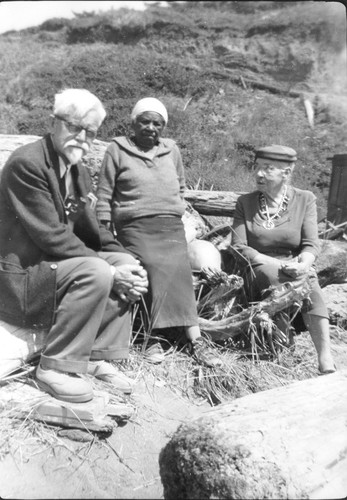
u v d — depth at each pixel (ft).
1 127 22.13
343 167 17.52
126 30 29.22
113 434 9.85
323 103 25.50
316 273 13.96
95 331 9.87
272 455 8.15
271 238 13.10
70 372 9.84
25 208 9.80
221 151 20.45
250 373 12.00
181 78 24.67
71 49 27.86
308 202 13.46
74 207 10.52
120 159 12.64
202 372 11.71
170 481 8.28
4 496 8.54
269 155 13.09
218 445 8.06
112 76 24.43
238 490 7.84
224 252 14.05
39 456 9.23
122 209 12.48
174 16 30.25
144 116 12.58
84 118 10.05
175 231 12.52
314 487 8.13
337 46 29.73
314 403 9.32
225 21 30.53
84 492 8.75
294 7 31.40
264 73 28.25
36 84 24.13
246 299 13.11
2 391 9.93
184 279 12.19
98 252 11.09
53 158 10.09
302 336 14.11
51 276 9.73
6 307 10.04
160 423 10.34
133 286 10.44
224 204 15.78
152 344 12.26
